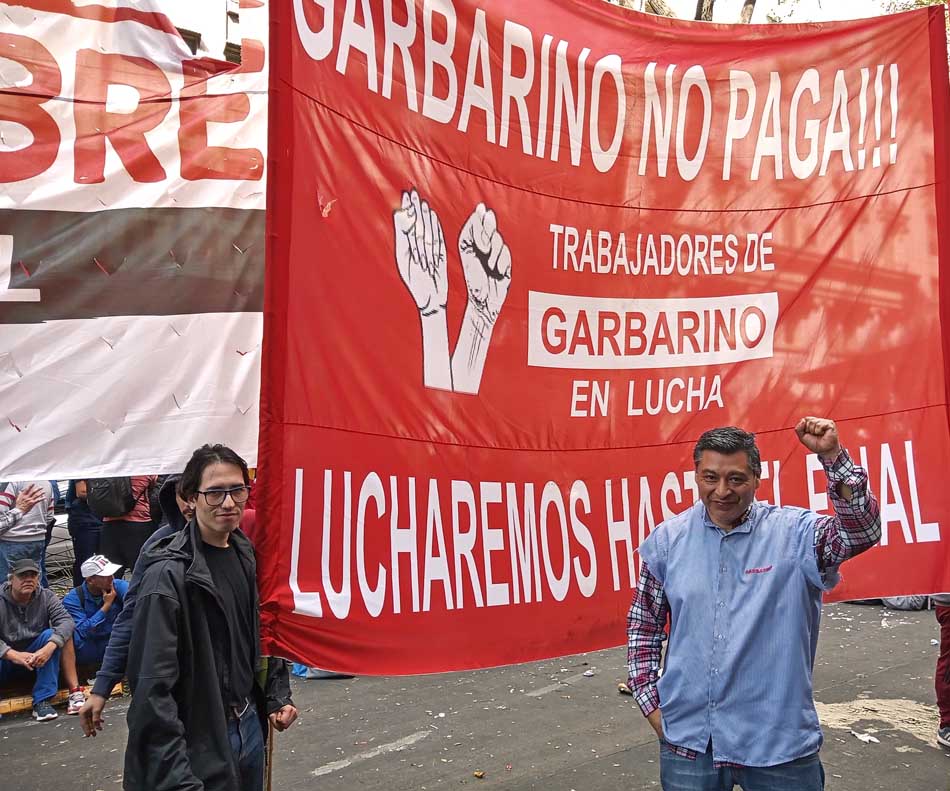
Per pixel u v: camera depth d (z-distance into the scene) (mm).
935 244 3885
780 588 2725
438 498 3143
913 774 4855
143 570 2844
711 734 2717
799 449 3785
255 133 3785
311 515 2824
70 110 3434
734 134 3814
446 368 3195
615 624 3514
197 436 3531
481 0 3326
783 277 3830
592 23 3623
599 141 3594
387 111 3059
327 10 2893
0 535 7176
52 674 6082
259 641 2852
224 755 2668
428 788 4773
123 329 3451
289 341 2770
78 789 4855
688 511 2988
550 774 4938
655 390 3658
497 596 3244
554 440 3445
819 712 5879
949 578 3734
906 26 3941
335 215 2898
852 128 3910
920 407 3826
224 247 3639
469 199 3283
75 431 3322
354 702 6277
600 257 3582
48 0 3410
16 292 3287
